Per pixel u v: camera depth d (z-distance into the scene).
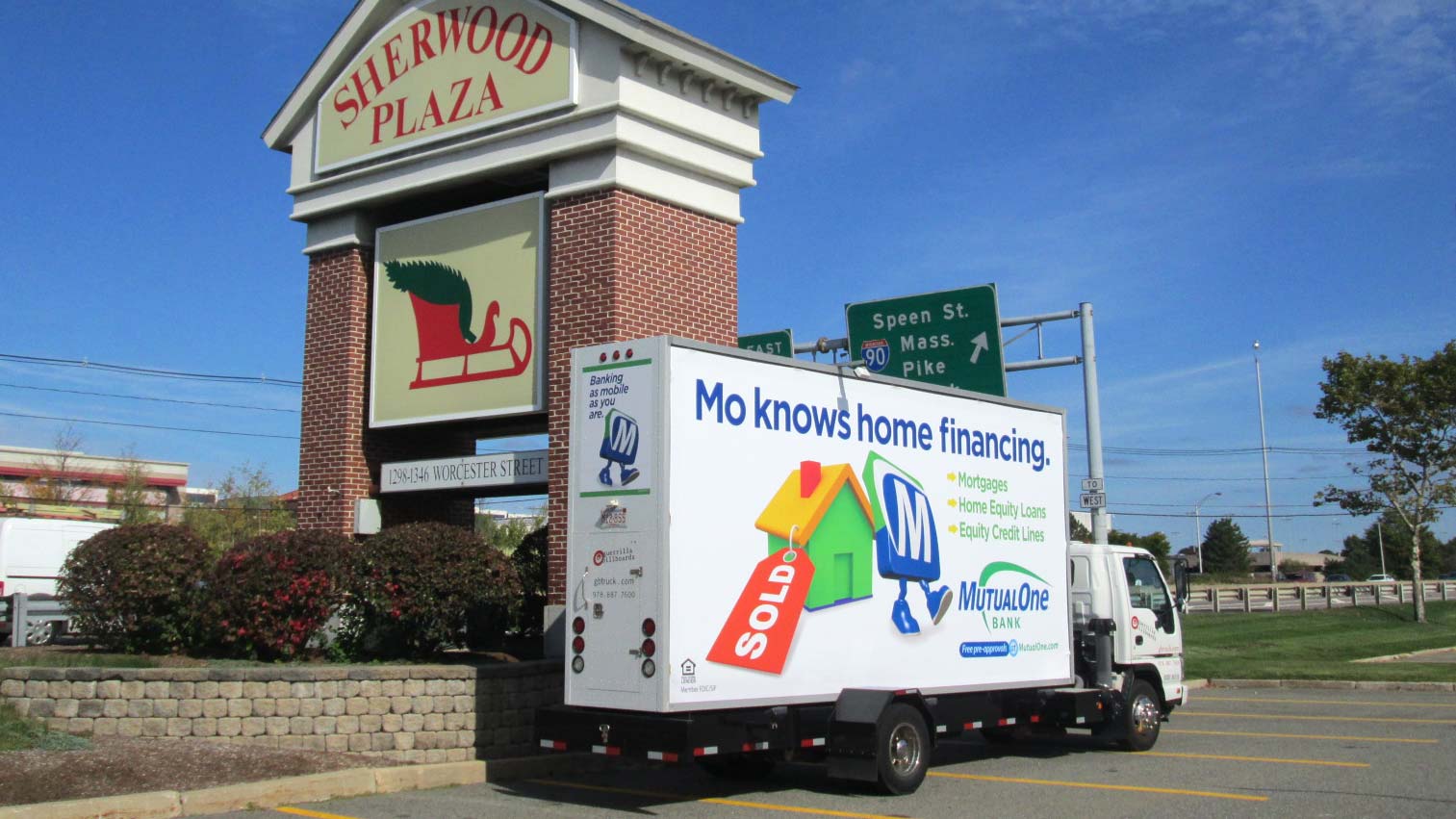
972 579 12.45
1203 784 11.35
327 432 17.34
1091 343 20.39
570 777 12.38
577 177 15.39
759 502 10.53
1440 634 31.94
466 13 16.59
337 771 11.07
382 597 13.45
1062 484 13.94
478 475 16.14
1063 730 13.50
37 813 8.95
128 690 11.99
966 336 20.81
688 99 15.85
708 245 16.25
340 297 17.58
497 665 13.07
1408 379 35.16
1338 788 10.96
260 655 13.76
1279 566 124.88
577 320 15.13
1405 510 36.72
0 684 12.24
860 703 10.76
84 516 41.56
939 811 10.12
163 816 9.57
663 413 9.96
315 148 17.89
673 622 9.76
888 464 11.75
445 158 16.52
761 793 11.20
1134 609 14.40
